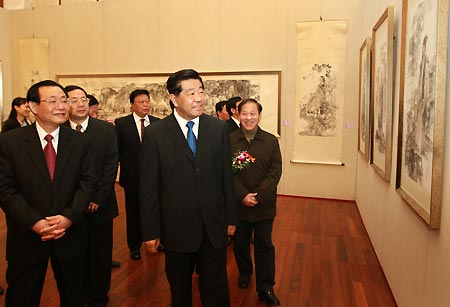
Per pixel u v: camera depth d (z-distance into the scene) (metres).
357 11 6.30
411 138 2.43
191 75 2.07
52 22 8.10
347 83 6.42
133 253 3.88
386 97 3.25
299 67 6.65
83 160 2.34
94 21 7.82
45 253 2.19
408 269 2.57
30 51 8.30
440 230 1.91
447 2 1.80
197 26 7.14
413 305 2.41
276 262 3.80
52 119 2.14
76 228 2.33
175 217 2.11
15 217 2.09
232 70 7.00
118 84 7.75
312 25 6.50
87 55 7.94
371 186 4.41
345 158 6.53
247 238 3.08
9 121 4.42
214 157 2.17
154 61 7.49
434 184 1.91
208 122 2.21
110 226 2.82
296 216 5.54
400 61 2.79
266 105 6.86
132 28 7.57
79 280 2.41
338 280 3.38
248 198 2.76
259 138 2.92
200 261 2.22
